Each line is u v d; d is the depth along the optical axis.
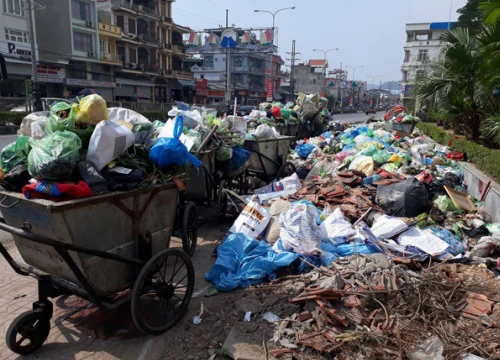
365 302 3.86
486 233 6.06
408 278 4.24
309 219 5.25
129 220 3.67
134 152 3.88
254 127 11.25
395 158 9.74
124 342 3.74
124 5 44.84
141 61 49.16
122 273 3.71
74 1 37.97
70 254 3.31
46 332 3.64
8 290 4.66
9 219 3.65
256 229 5.64
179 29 55.38
